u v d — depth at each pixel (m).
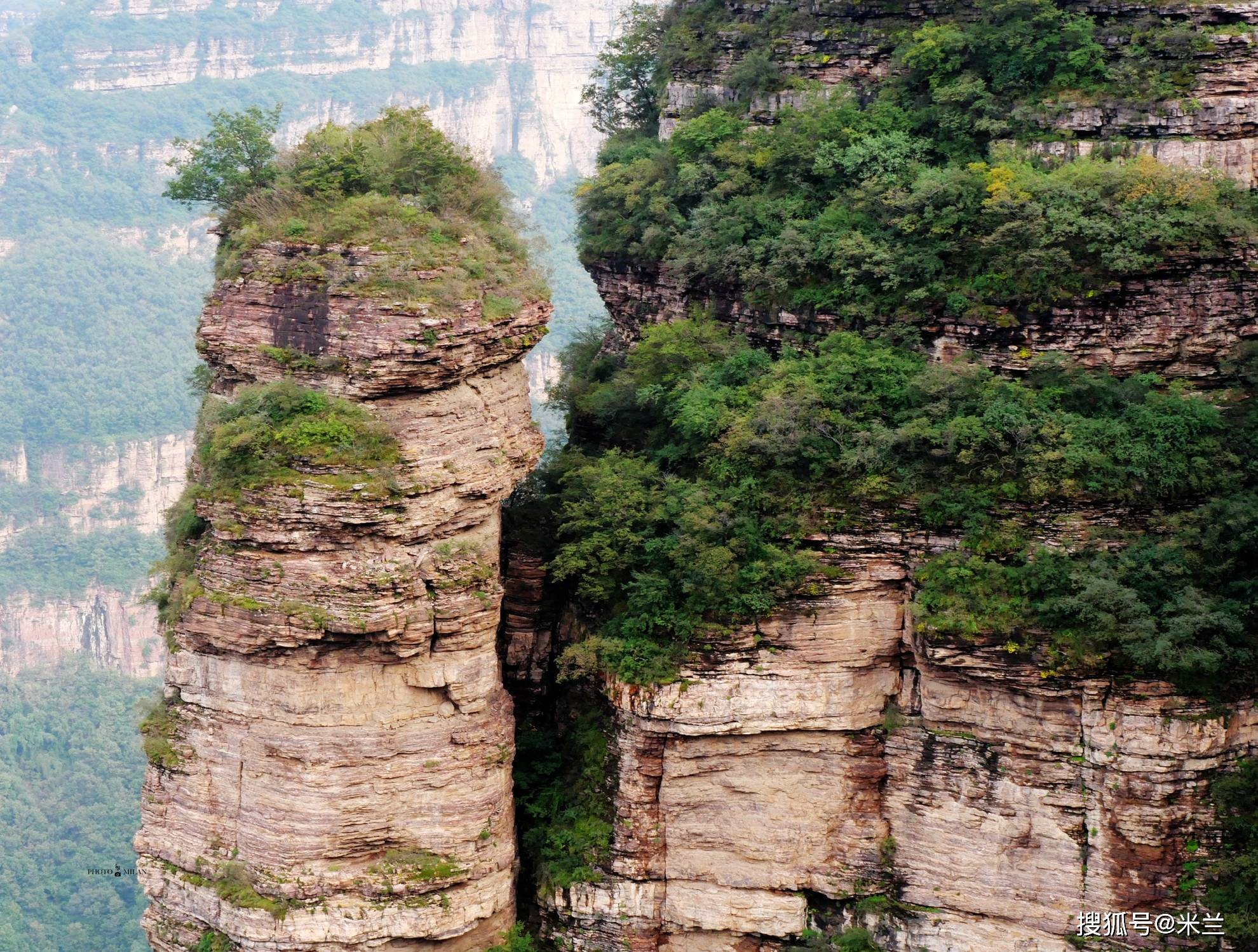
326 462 51.31
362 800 52.84
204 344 54.72
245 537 51.72
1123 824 51.34
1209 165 57.81
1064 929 52.41
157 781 54.78
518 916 57.78
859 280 59.72
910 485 54.66
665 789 56.06
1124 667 51.41
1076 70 60.06
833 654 54.91
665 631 56.22
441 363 52.25
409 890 53.28
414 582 52.12
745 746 55.66
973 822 53.69
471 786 54.16
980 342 57.31
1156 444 53.72
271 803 52.78
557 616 61.12
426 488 52.09
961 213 58.09
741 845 56.12
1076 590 52.16
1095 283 56.09
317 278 52.62
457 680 53.38
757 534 55.75
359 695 52.53
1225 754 51.38
